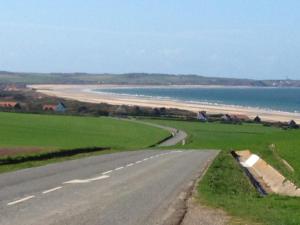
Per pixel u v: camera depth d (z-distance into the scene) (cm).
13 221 1460
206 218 1595
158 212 1688
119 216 1593
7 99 18050
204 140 9469
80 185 2386
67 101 18612
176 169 3475
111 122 12375
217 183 2827
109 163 3800
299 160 4478
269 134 9931
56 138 7744
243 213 1691
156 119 14788
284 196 2478
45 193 2067
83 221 1486
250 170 4853
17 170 3012
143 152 5522
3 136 7600
